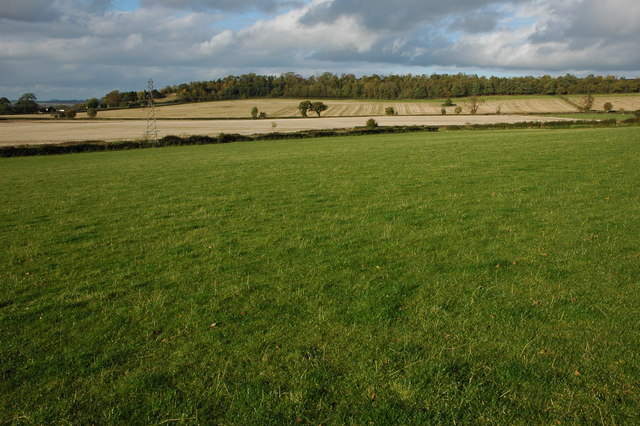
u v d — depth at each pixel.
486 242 9.99
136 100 172.50
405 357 5.54
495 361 5.35
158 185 21.84
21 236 12.72
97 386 5.28
